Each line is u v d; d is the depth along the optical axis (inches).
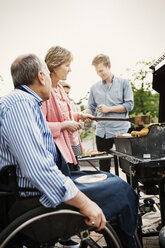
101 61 115.3
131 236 48.2
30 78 46.7
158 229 75.1
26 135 38.9
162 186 63.3
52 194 38.7
